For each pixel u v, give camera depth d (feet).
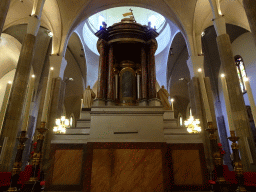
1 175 17.54
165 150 13.26
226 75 28.71
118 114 14.20
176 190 12.94
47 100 13.74
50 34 50.72
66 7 43.32
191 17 44.65
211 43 58.03
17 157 12.28
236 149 12.69
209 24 47.42
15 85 25.99
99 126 13.84
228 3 42.19
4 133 23.73
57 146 13.75
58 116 39.75
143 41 26.23
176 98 76.48
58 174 13.15
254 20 18.25
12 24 46.85
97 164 12.79
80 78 69.41
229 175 18.11
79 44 61.41
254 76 45.78
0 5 18.66
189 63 43.75
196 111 39.32
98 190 12.28
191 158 13.73
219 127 55.31
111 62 25.63
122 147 13.25
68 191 12.83
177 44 62.18
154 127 13.88
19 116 25.25
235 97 26.99
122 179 12.53
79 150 13.73
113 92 25.27
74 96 74.28
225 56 29.48
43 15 44.83
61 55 42.68
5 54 57.67
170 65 67.77
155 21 73.87
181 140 14.20
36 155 12.54
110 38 26.68
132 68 27.68
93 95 27.86
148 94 25.20
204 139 36.29
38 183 11.96
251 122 44.01
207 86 41.16
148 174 12.67
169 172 13.25
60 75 41.75
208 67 60.54
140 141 13.44
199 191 12.96
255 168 23.25
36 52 56.18
